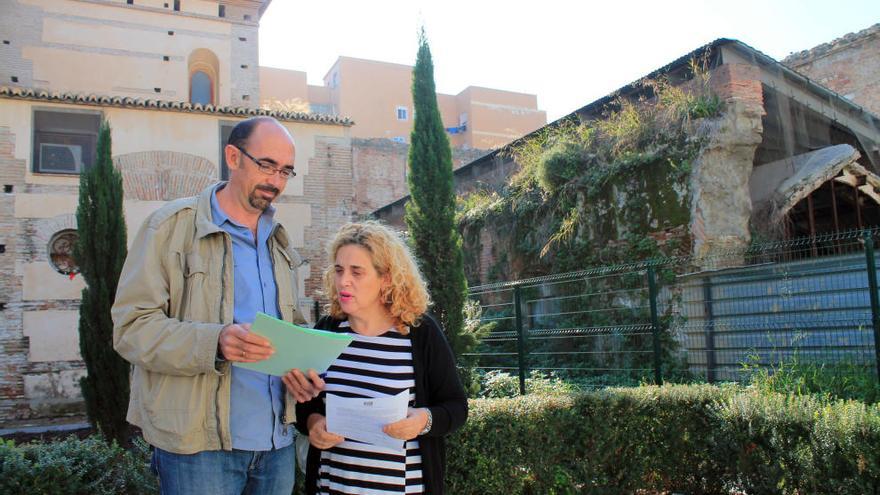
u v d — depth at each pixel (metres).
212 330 2.51
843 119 14.66
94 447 3.89
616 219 12.76
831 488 4.76
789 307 9.58
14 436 10.88
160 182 14.26
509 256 15.41
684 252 11.51
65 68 19.78
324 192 15.61
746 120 11.93
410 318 2.99
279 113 15.35
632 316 11.78
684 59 13.25
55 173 13.55
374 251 2.96
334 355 2.65
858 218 13.30
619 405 5.59
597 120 14.72
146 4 21.05
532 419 5.06
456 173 20.64
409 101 45.47
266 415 2.79
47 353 13.09
